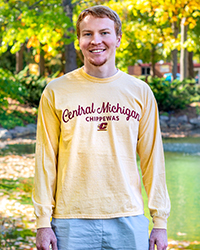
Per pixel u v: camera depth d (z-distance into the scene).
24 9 9.18
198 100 21.97
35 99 19.23
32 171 8.76
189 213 5.75
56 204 2.18
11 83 8.09
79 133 2.15
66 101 2.19
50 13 9.03
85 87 2.21
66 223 2.12
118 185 2.15
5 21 10.20
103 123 2.17
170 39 12.53
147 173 2.36
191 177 8.45
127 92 2.23
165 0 9.27
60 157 2.21
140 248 2.17
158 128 2.36
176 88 21.86
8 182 7.67
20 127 15.91
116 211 2.14
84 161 2.13
